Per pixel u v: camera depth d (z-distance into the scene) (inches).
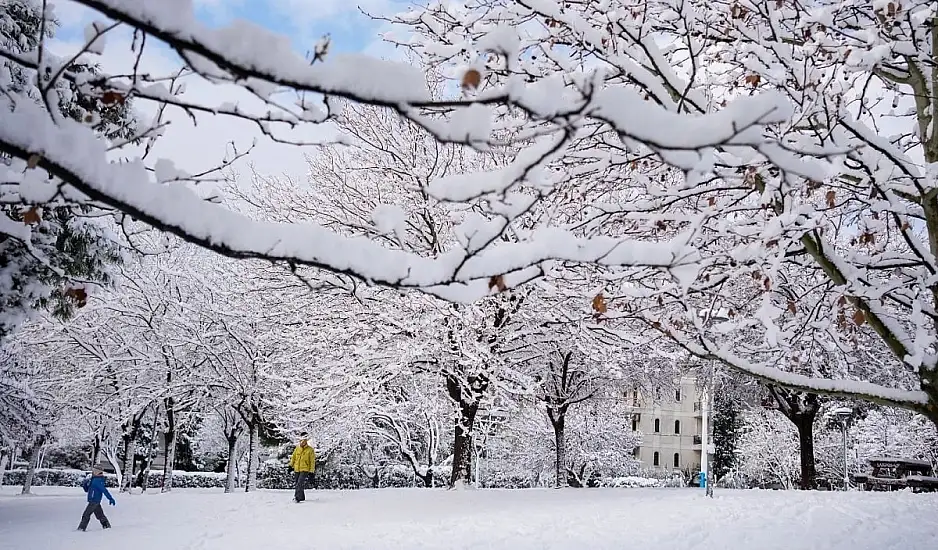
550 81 98.9
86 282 171.8
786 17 257.3
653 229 287.3
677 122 98.5
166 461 1056.2
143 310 891.4
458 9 292.2
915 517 377.1
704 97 271.9
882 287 250.1
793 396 856.3
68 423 1044.5
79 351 912.9
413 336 611.8
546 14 251.8
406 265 121.0
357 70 95.4
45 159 100.2
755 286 317.4
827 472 1322.6
